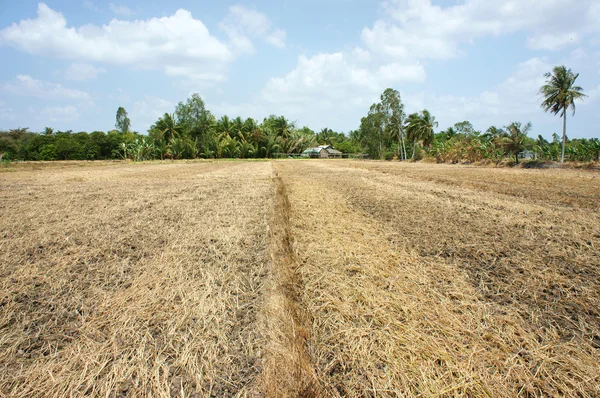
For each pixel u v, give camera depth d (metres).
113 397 2.31
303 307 3.52
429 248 5.42
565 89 27.11
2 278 4.25
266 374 2.48
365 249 5.36
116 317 3.31
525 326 3.15
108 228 6.81
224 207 9.23
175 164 40.94
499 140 33.44
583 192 12.09
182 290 3.86
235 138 71.38
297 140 81.00
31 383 2.40
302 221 7.41
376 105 73.19
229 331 3.07
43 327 3.13
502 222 7.22
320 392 2.35
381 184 15.30
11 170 27.89
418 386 2.42
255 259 4.94
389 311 3.40
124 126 96.19
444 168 30.50
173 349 2.81
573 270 4.48
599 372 2.52
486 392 2.35
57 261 4.86
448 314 3.32
